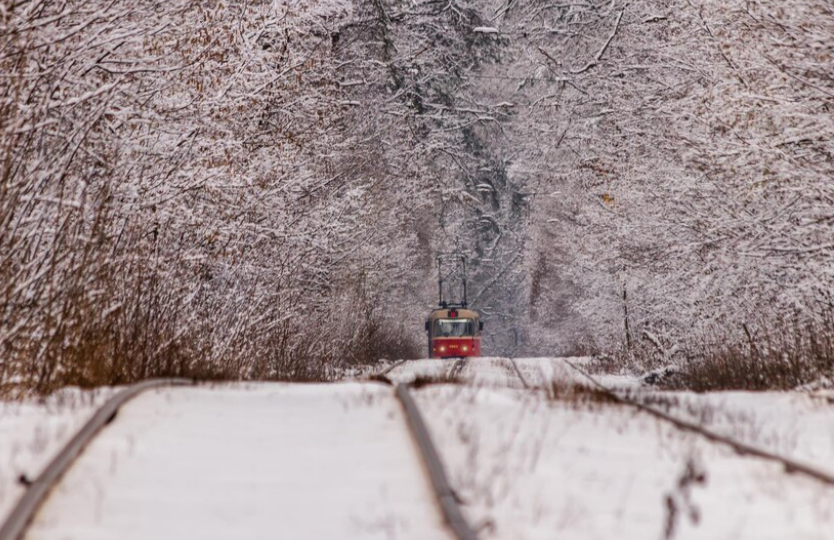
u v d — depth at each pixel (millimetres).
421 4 199875
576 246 146000
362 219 124875
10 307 52094
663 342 100312
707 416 43219
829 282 75250
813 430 42594
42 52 59250
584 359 134625
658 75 99375
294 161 91062
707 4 86125
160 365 59281
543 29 190875
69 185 61969
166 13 68562
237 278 79938
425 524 22438
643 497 26984
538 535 22484
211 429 33719
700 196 86000
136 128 70688
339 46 141750
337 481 26641
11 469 27688
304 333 96250
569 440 34250
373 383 58750
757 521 25141
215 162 78188
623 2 114312
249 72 82062
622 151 111375
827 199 77438
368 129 153375
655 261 100312
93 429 30484
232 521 22969
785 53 80250
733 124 85125
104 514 23125
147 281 64000
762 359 74312
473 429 34188
